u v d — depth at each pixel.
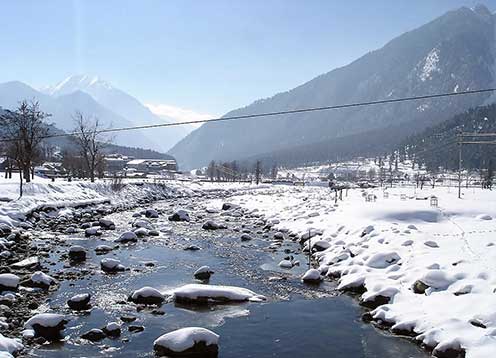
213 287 21.12
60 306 19.56
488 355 13.92
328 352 15.55
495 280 18.36
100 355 14.98
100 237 37.38
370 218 34.62
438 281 19.44
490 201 42.88
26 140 58.66
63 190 58.16
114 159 192.00
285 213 50.31
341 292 22.30
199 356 15.07
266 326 17.88
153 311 19.33
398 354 15.38
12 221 38.16
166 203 75.12
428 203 40.69
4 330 16.34
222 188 113.31
